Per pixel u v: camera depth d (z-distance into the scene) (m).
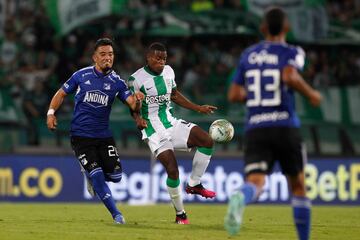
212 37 81.12
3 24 80.25
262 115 22.88
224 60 80.25
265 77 22.86
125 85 32.78
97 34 80.69
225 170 60.75
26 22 80.50
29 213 41.91
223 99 77.06
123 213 42.97
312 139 75.38
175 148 33.62
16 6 80.75
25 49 79.44
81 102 32.34
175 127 33.47
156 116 33.38
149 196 60.38
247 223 35.06
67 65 79.19
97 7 80.44
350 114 78.50
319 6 81.88
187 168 60.69
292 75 22.45
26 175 59.81
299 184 23.33
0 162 59.78
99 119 32.50
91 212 43.31
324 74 80.25
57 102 32.47
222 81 78.69
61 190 59.97
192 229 30.44
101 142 32.75
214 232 29.33
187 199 60.34
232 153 62.03
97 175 32.19
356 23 83.06
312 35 81.62
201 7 81.75
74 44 80.00
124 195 60.16
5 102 75.81
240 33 80.94
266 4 80.94
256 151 22.88
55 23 80.31
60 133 73.50
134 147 73.12
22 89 76.44
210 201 60.31
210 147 33.44
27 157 60.06
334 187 61.84
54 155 60.34
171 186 32.72
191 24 81.25
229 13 81.44
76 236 27.00
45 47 79.75
